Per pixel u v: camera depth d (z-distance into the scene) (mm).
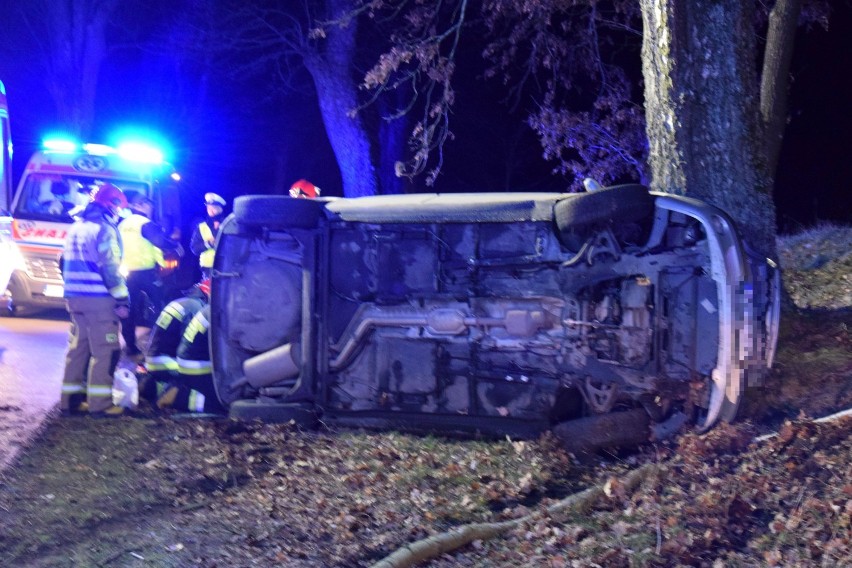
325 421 6934
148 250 9930
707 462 5691
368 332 6758
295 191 8477
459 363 6598
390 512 5648
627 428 6164
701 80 7059
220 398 7242
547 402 6430
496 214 6406
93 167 13164
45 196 12984
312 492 5996
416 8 13820
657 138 7254
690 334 6070
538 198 6414
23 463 6309
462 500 5773
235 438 6805
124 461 6434
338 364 6859
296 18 19125
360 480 6105
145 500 5836
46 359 9930
